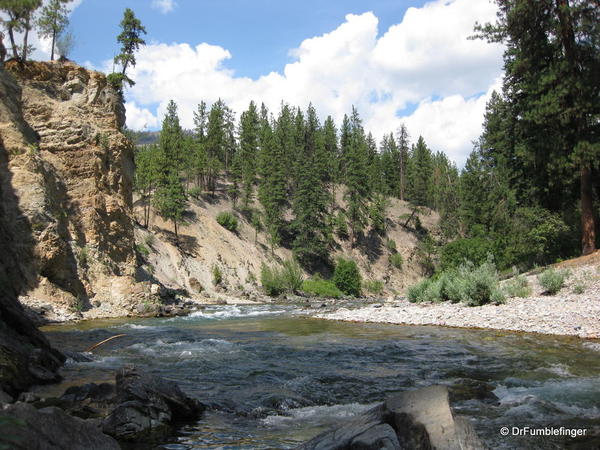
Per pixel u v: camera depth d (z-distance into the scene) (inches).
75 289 1186.0
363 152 4128.9
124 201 1523.1
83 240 1307.8
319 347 576.1
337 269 3051.2
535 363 438.9
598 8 1059.3
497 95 2331.4
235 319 1110.4
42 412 154.0
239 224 3373.5
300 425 267.0
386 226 4254.4
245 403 312.7
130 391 259.4
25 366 351.6
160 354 530.6
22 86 1349.7
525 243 1339.8
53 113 1378.0
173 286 2042.3
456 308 919.7
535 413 274.2
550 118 1122.7
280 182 3454.7
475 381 365.1
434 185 4616.1
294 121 5162.4
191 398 289.1
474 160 2780.5
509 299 917.2
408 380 386.9
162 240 2486.5
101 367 438.0
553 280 916.0
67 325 911.0
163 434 242.8
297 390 353.7
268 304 1937.7
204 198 3543.3
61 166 1330.0
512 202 1494.8
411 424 155.5
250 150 4158.5
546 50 1173.1
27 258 1064.8
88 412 267.0
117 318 1127.6
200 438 237.6
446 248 2066.9
